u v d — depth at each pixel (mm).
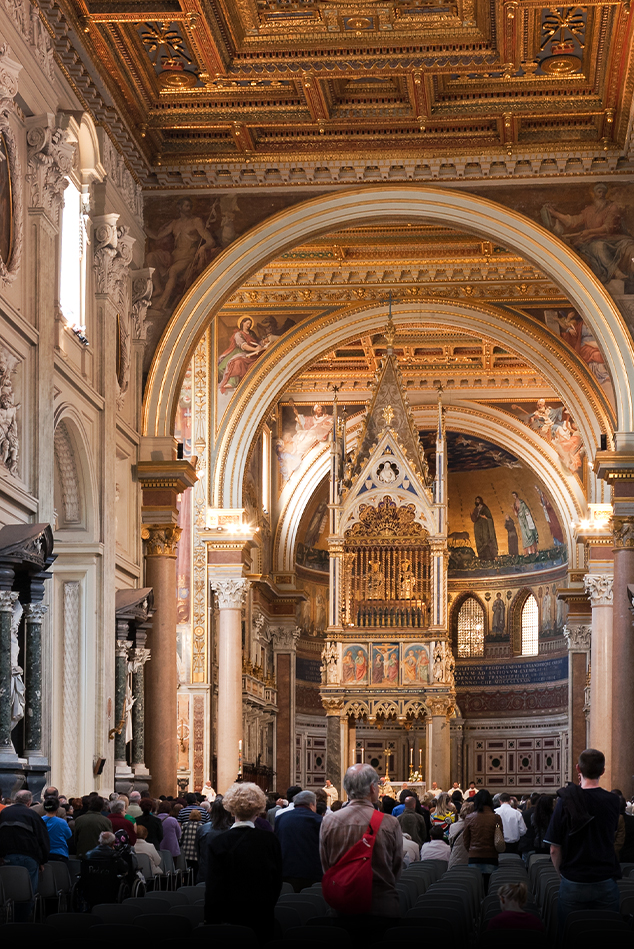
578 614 46969
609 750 37562
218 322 38594
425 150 27234
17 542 17141
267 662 49469
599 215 27438
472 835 15352
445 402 47062
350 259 36812
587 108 25812
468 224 27875
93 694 22672
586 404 35906
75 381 21828
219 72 24562
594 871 9617
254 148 27422
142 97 25719
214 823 13281
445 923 8836
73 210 23141
